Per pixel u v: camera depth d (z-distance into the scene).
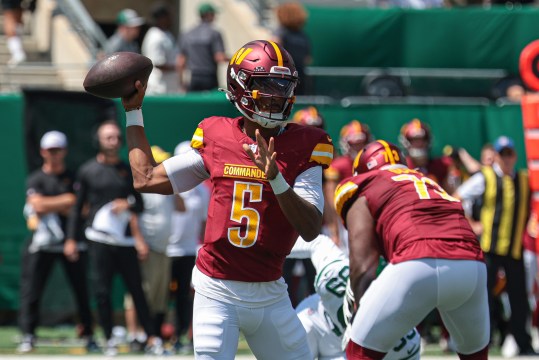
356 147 37.69
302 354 18.62
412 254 19.66
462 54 50.62
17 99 42.28
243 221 17.97
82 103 42.47
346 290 21.38
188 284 37.31
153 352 36.19
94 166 36.19
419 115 44.31
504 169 37.69
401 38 50.69
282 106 17.86
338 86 49.12
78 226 36.69
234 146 18.14
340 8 50.41
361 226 20.58
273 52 17.89
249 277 18.06
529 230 38.94
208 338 18.11
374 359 19.86
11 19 54.59
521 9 50.44
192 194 37.53
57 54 55.19
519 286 37.16
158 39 47.97
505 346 37.22
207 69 46.69
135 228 36.28
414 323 19.84
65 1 56.44
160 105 43.03
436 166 39.38
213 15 47.31
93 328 40.00
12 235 42.31
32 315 37.06
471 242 20.03
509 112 44.47
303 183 17.94
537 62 39.72
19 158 42.31
